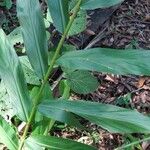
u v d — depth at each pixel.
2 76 0.61
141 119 0.52
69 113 0.59
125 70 0.54
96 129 1.29
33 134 0.65
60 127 1.25
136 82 1.48
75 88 1.15
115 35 1.64
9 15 1.56
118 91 1.45
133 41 1.63
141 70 0.54
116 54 0.55
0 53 0.60
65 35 0.60
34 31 0.61
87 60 0.56
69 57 0.58
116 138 1.28
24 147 0.68
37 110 0.61
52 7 0.61
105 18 1.66
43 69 0.61
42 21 0.61
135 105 1.41
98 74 1.48
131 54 0.55
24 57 1.11
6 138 0.65
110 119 0.53
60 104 0.58
